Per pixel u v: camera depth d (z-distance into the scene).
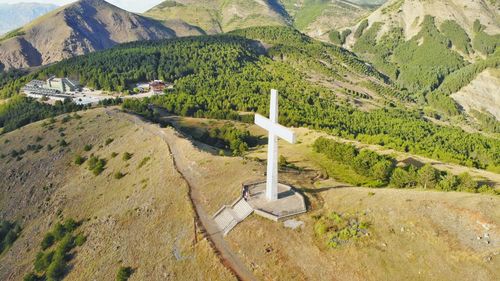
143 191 68.81
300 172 73.88
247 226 47.81
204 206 56.03
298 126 140.88
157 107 153.50
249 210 50.12
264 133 126.62
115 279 51.22
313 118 151.12
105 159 92.75
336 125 146.25
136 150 89.31
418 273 37.44
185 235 50.69
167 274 46.53
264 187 56.25
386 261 39.06
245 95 177.00
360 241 41.75
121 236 59.69
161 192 64.25
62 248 64.94
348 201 49.75
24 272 67.88
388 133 149.62
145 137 93.94
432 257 38.59
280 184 56.72
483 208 42.78
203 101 161.25
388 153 95.56
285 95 197.12
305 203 50.81
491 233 39.72
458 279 36.09
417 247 39.94
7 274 69.81
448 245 39.38
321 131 128.50
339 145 90.25
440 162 92.81
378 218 44.62
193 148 78.38
